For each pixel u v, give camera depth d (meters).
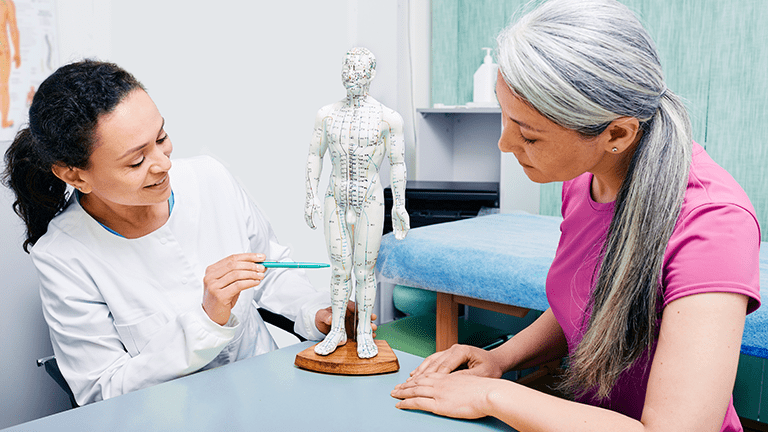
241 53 1.96
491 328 1.98
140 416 0.79
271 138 2.12
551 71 0.59
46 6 1.37
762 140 2.38
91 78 0.91
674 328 0.63
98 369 1.06
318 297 1.26
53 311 1.08
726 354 0.61
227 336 1.01
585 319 0.81
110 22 1.54
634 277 0.69
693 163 0.71
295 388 0.89
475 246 1.66
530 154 0.70
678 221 0.67
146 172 0.96
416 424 0.77
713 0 2.40
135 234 1.16
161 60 1.70
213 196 1.33
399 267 1.73
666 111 0.68
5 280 1.35
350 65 0.88
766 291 1.21
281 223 2.22
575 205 0.90
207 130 1.87
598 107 0.60
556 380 1.79
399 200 0.94
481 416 0.76
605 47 0.59
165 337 1.01
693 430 0.60
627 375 0.81
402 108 2.94
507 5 2.89
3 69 1.29
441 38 3.07
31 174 1.07
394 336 1.88
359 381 0.92
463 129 3.18
